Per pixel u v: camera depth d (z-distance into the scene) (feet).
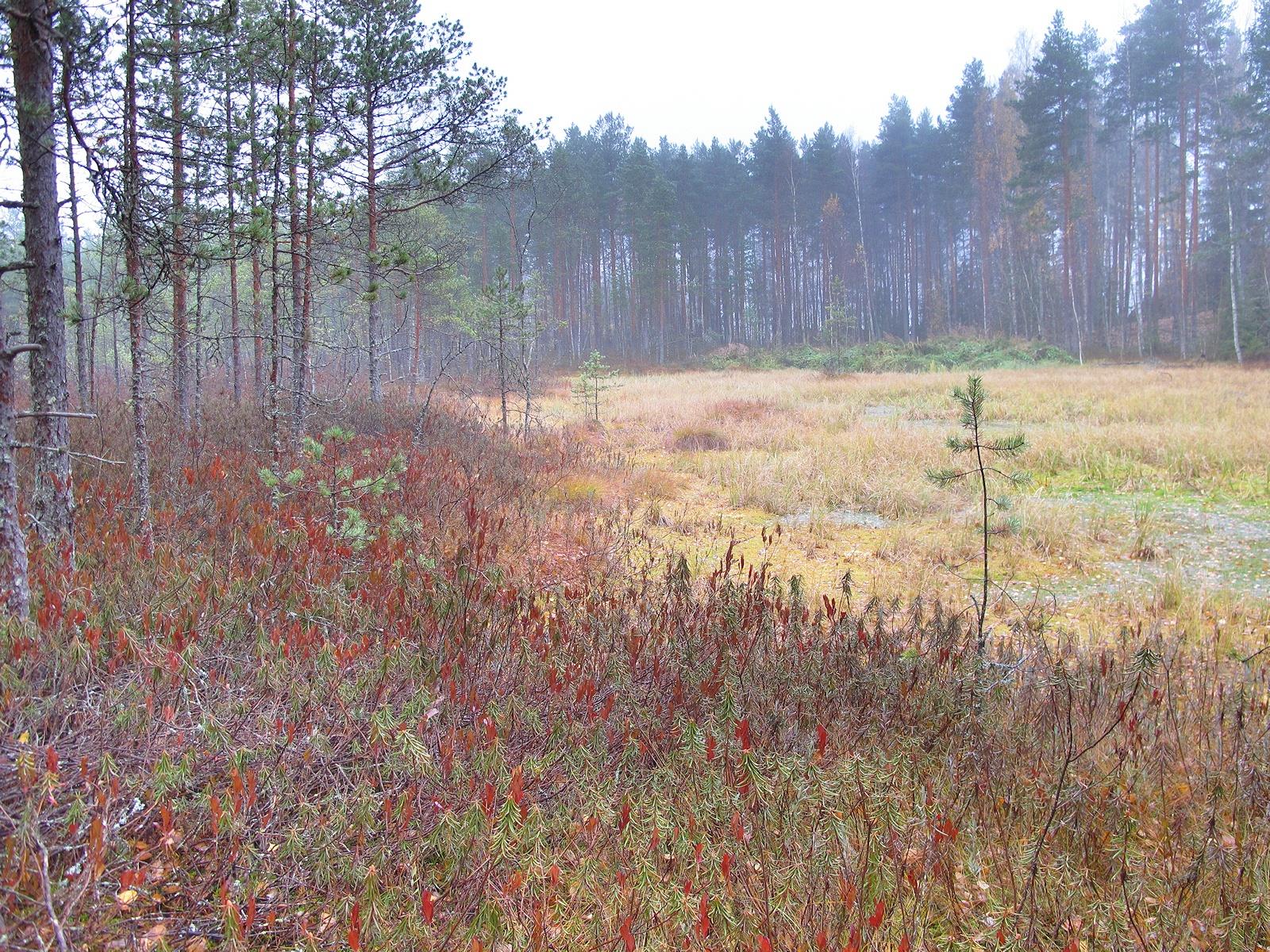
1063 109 136.15
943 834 10.84
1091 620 23.52
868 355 144.77
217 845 9.35
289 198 27.63
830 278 187.42
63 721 10.93
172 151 26.14
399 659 14.06
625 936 8.00
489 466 37.50
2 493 13.07
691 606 19.60
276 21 30.99
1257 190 141.59
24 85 17.25
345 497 22.95
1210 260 140.77
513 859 9.49
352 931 7.56
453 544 24.11
